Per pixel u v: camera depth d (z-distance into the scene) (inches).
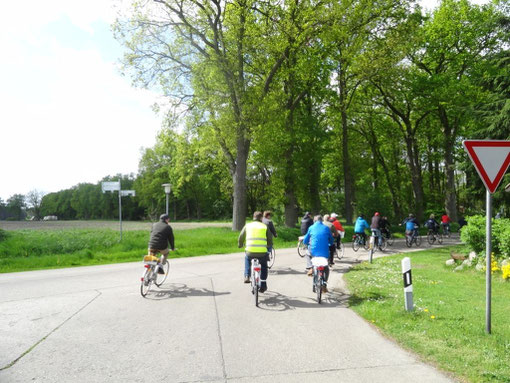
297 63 968.3
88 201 4286.4
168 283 362.0
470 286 327.6
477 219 418.0
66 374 155.6
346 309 260.4
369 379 147.1
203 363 165.6
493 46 1038.4
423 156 1611.7
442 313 236.5
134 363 166.6
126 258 607.2
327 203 1574.8
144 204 2891.2
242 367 160.7
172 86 833.5
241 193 880.9
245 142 874.8
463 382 144.0
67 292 324.2
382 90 1200.2
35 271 484.1
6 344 192.7
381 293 303.0
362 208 1123.3
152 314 249.1
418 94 1148.5
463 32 1096.2
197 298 296.2
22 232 756.6
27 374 155.7
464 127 1288.1
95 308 266.7
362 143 1478.8
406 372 153.7
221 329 215.2
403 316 231.6
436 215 1343.5
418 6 912.9
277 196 1035.9
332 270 445.1
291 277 390.0
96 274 432.1
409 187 1631.4
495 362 159.2
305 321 230.5
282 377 150.1
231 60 788.6
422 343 184.7
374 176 1547.7
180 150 1013.8
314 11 759.1
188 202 2913.4
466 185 668.7
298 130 987.3
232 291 322.7
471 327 206.2
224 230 958.4
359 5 809.5
